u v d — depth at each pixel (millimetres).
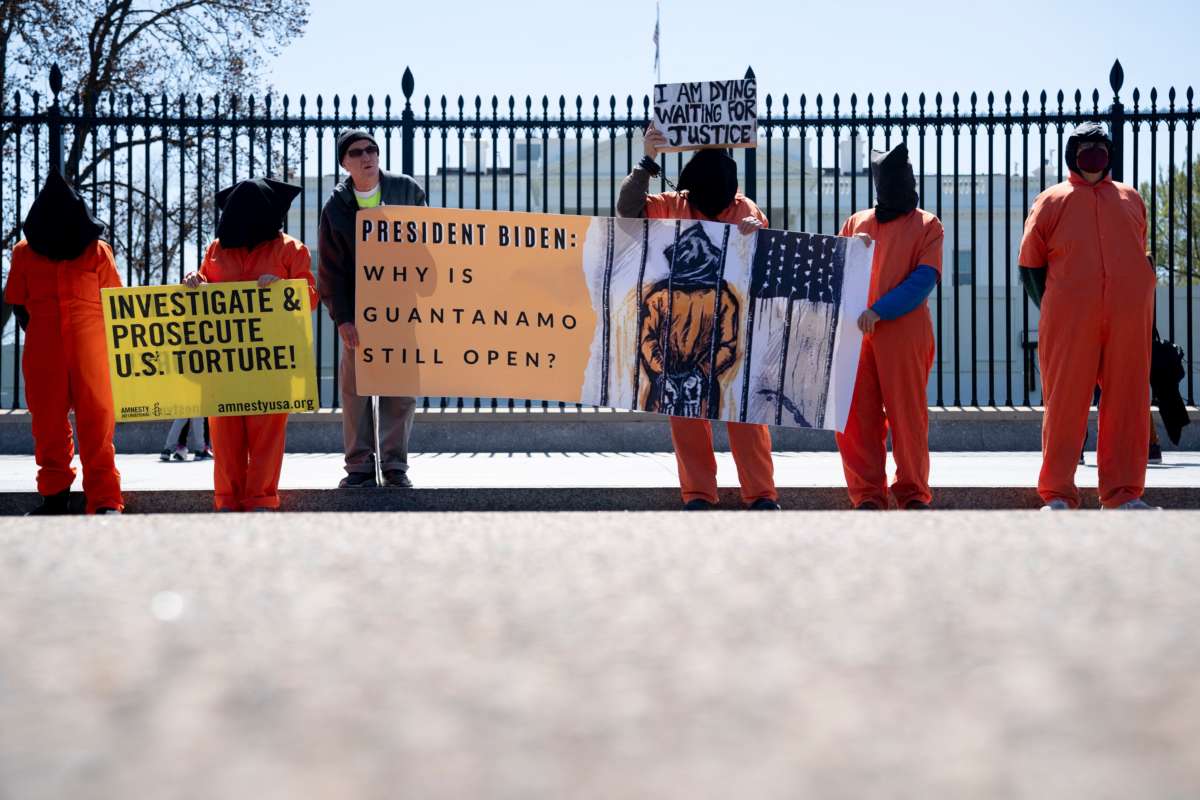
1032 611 1030
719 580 1248
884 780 511
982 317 22516
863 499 5402
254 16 17719
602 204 31844
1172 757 542
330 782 510
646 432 10430
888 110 10164
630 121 10086
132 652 841
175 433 9523
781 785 506
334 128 10008
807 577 1272
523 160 32688
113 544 1645
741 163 17828
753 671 768
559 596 1134
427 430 10375
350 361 5633
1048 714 636
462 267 5602
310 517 2094
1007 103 10117
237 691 705
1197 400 20797
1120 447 5168
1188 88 10109
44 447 5383
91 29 17312
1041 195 5359
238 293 5449
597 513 2197
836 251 5449
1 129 11555
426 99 10055
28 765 536
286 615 1017
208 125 10008
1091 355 5129
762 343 5480
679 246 5551
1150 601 1087
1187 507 5594
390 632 928
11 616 1008
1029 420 10500
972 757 546
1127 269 5109
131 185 10156
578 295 5609
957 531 1777
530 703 672
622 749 569
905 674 756
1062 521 1923
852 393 5422
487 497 5609
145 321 5422
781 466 7984
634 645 868
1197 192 25766
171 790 496
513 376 5617
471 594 1149
